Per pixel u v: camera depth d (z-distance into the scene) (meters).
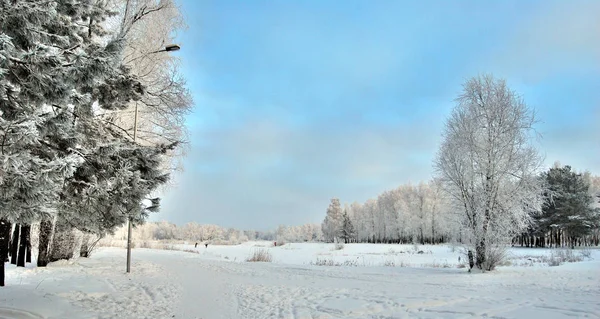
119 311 7.86
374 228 96.38
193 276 14.92
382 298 9.70
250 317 7.65
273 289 11.67
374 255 36.91
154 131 17.23
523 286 12.20
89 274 13.34
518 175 18.92
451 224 19.97
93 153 7.03
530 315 7.34
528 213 19.91
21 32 5.35
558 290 11.12
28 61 5.18
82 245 19.94
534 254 32.75
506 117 19.39
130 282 12.20
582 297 9.64
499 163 18.86
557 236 51.59
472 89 20.22
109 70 6.06
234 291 11.22
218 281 13.59
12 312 6.62
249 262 24.61
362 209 105.62
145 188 7.50
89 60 5.74
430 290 11.27
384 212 90.88
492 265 17.88
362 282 13.64
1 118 5.00
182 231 141.38
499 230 18.12
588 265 19.64
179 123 17.05
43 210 5.53
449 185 19.75
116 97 7.87
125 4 15.16
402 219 76.94
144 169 7.80
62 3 6.73
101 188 6.95
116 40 6.19
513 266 20.59
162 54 16.25
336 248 52.56
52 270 13.66
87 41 7.41
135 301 9.05
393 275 16.22
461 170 19.23
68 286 10.21
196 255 32.06
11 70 5.26
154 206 8.23
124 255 25.31
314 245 69.00
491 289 11.46
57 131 6.05
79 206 7.46
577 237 49.88
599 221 48.84
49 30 6.39
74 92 5.89
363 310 8.20
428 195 74.88
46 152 6.29
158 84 15.47
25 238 14.58
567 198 48.28
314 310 8.30
